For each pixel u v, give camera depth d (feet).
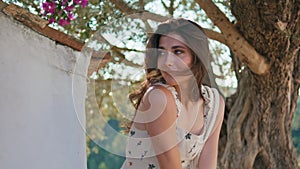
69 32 17.33
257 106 22.79
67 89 9.92
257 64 21.06
